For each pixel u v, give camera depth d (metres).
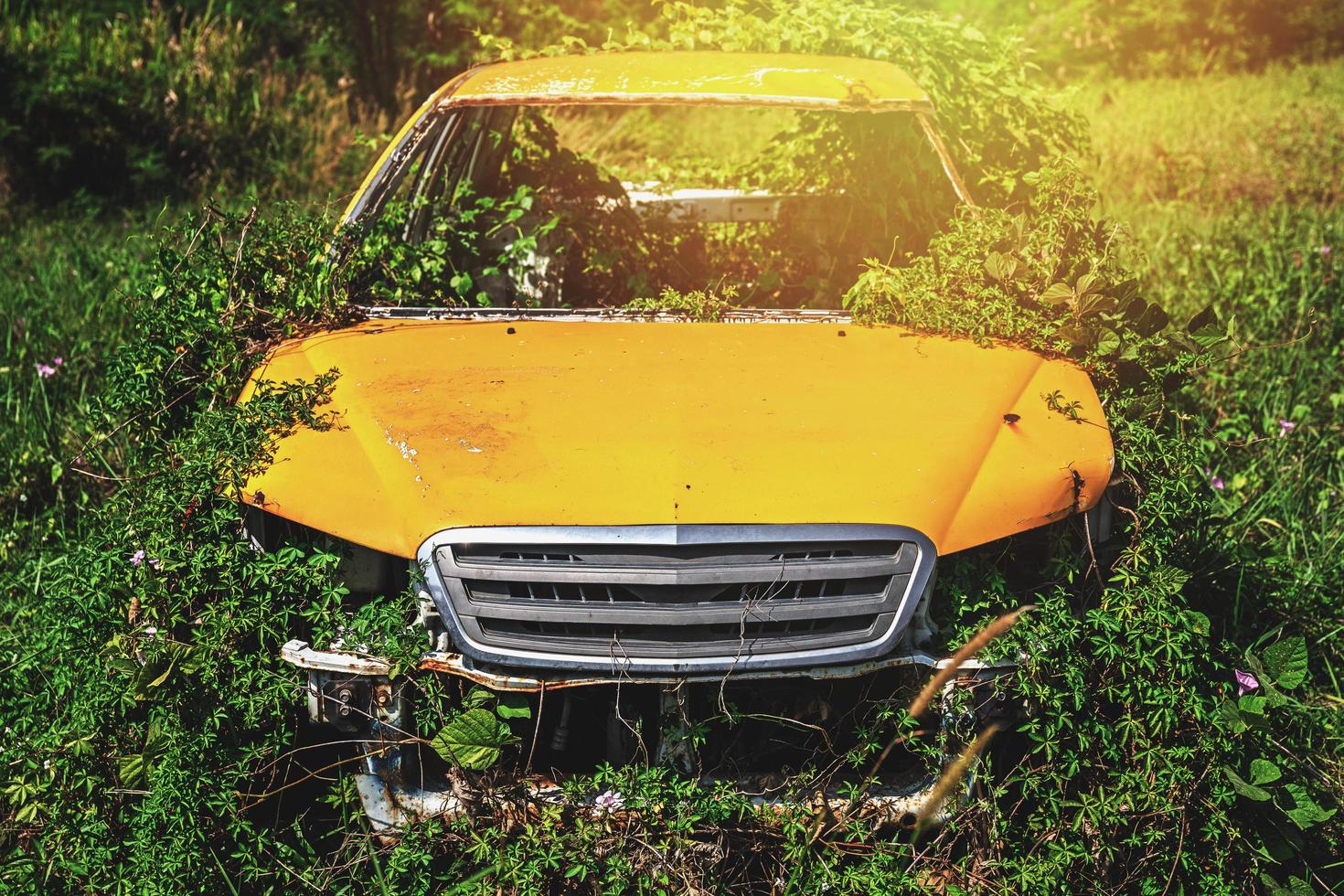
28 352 5.70
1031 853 2.79
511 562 2.62
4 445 4.85
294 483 2.79
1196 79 19.62
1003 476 2.86
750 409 2.96
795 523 2.63
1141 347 3.43
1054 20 20.03
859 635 2.67
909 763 2.88
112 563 2.96
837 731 2.82
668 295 3.78
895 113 4.40
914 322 3.56
